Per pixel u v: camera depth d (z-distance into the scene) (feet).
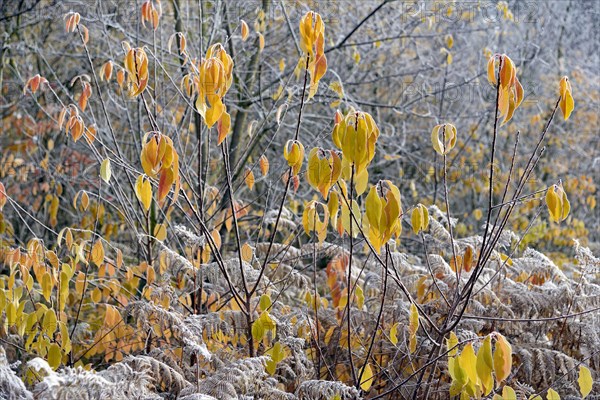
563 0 34.50
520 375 11.55
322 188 8.17
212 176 19.02
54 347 9.91
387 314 11.88
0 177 21.71
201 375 10.26
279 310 12.30
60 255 17.62
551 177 31.19
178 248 16.63
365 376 9.65
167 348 10.63
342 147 7.64
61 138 25.02
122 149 21.44
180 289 13.01
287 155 8.98
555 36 33.94
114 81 22.68
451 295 11.95
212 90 8.25
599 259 12.52
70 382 7.34
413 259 18.57
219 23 18.16
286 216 14.57
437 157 26.76
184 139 19.47
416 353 10.97
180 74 18.04
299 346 10.36
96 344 11.69
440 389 10.87
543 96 31.63
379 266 13.06
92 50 23.56
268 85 20.56
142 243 13.50
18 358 13.26
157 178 9.88
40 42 25.49
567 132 31.48
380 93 27.81
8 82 23.71
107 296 13.60
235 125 20.03
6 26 23.85
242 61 20.15
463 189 27.81
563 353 11.75
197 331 10.25
